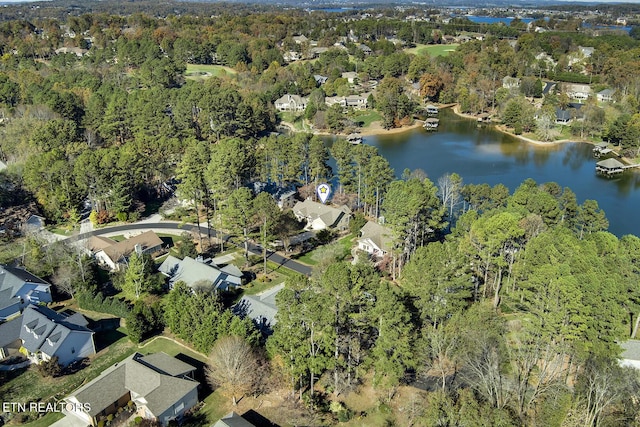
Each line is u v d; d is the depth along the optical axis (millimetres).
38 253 80812
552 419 45719
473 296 70812
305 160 120250
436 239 89500
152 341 65062
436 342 51719
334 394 55188
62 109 150875
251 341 58500
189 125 154000
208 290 70312
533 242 63219
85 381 57906
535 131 175500
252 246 94562
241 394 54875
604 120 168250
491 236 65938
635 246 63094
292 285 53625
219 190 99125
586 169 142750
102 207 108375
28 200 106875
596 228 82625
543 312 53938
